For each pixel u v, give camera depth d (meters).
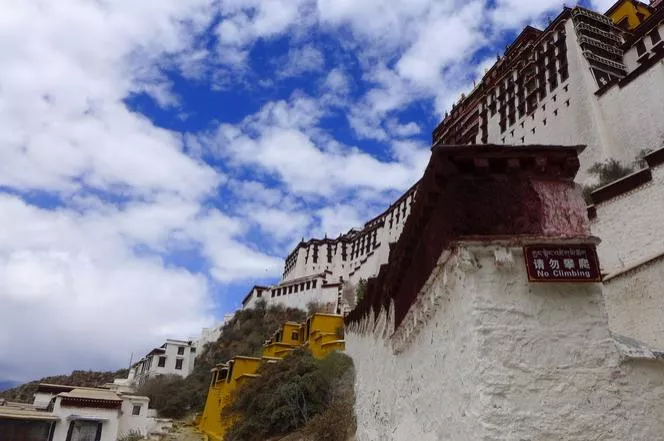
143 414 39.41
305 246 95.56
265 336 65.06
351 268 85.31
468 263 5.43
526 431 4.73
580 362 5.03
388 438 10.17
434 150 5.94
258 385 27.52
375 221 85.25
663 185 15.84
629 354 5.10
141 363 75.00
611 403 4.89
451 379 5.94
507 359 5.03
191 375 60.94
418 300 7.50
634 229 16.38
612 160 35.09
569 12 46.31
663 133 32.84
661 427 4.86
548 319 5.21
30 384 70.94
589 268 5.34
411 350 8.46
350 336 23.22
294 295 74.75
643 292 11.67
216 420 35.84
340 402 20.92
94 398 36.34
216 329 75.12
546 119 44.53
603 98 38.66
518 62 51.72
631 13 52.56
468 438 5.14
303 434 20.72
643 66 35.62
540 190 5.74
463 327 5.57
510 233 5.55
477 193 5.81
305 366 25.48
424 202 6.73
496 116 52.84
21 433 33.47
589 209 18.25
